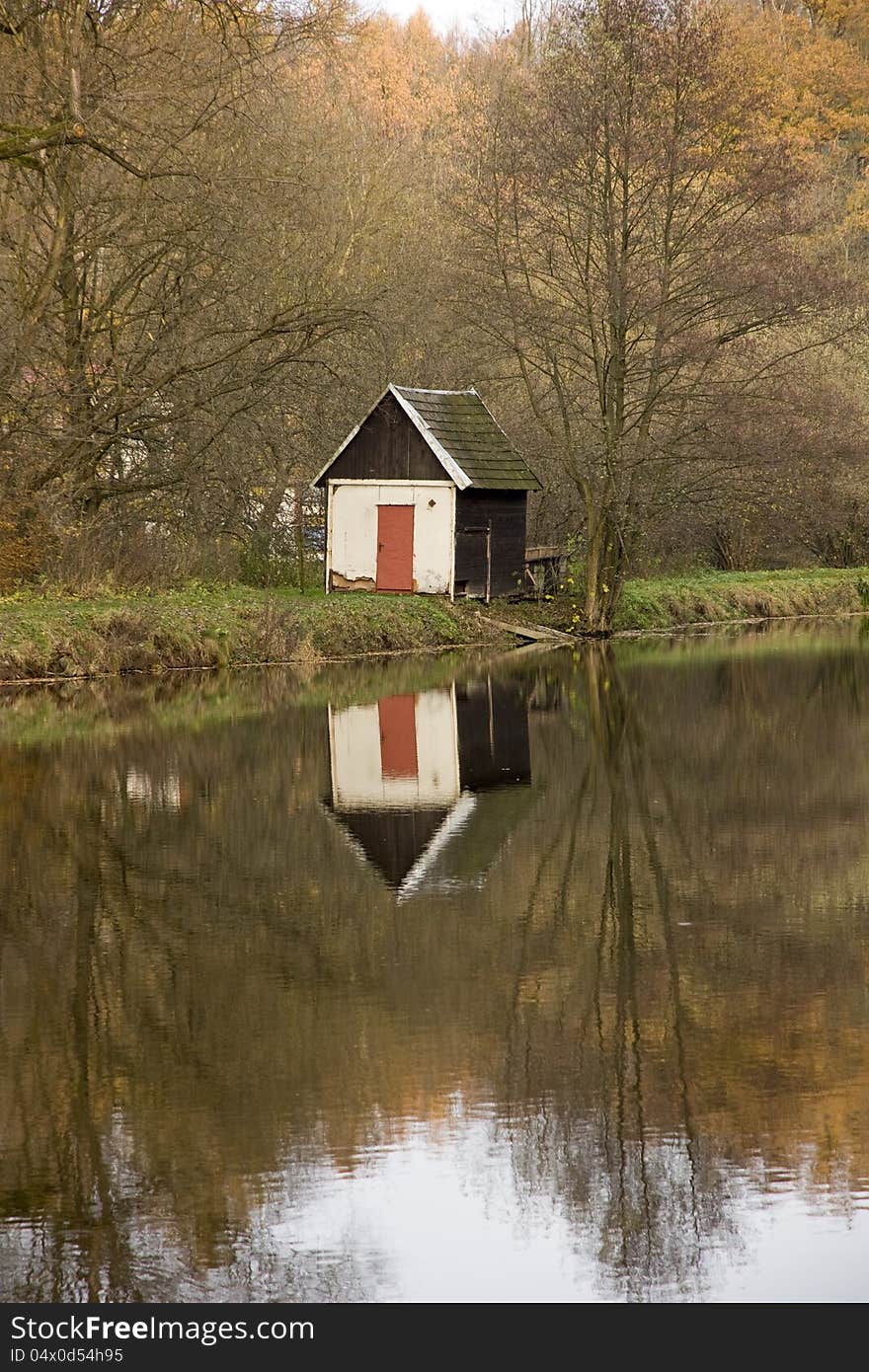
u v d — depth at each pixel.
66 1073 15.06
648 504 66.50
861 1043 15.80
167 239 54.78
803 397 63.00
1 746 35.62
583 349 65.38
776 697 45.91
